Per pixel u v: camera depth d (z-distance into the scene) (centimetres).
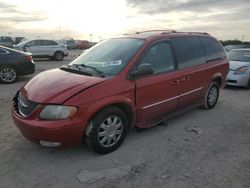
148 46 450
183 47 526
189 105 565
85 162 377
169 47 493
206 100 611
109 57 446
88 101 359
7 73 948
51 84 383
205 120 560
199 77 556
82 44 4597
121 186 324
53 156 392
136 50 437
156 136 470
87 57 479
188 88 529
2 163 371
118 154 402
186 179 340
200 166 371
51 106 349
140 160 386
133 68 418
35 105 358
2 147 418
